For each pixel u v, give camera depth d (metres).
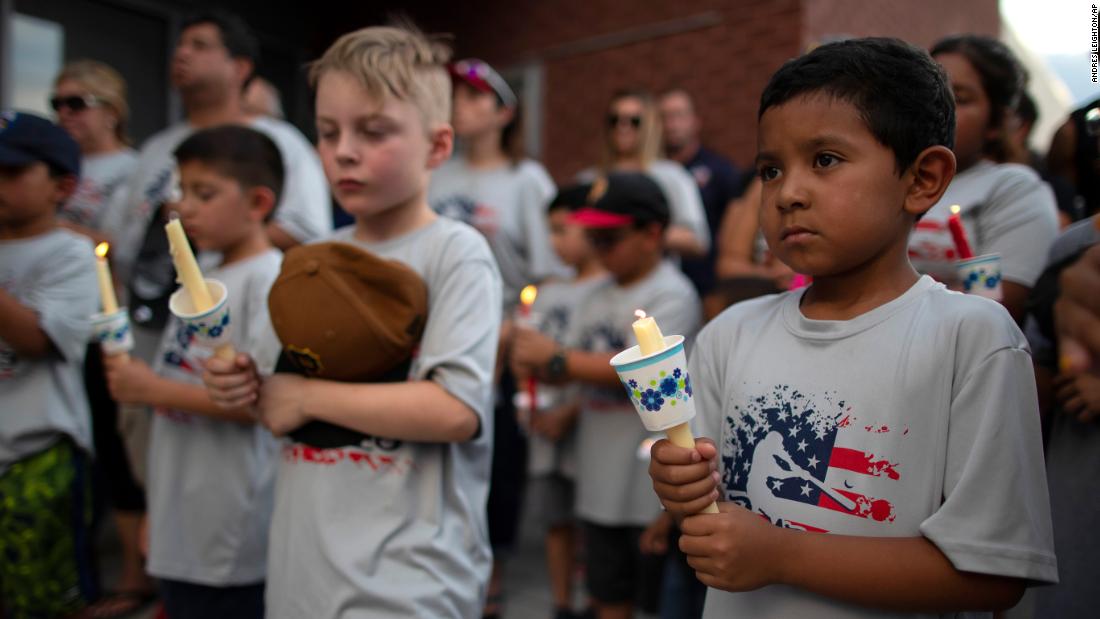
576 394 3.12
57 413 2.44
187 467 2.14
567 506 3.18
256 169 2.23
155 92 6.14
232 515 2.11
